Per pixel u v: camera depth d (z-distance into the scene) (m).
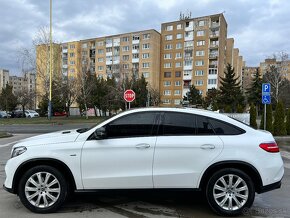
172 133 4.77
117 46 86.19
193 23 79.06
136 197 5.55
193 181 4.64
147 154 4.64
